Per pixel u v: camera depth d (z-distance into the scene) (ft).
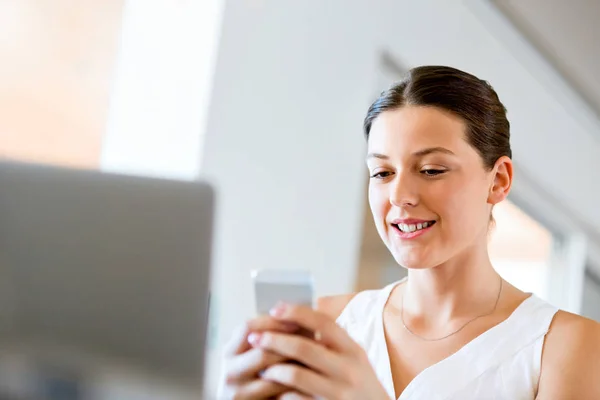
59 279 1.65
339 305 4.37
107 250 1.69
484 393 3.46
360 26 6.88
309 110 6.69
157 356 1.71
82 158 6.08
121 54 6.17
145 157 6.22
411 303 3.90
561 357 3.43
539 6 8.24
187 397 1.73
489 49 8.11
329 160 6.92
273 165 6.55
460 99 3.46
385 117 3.58
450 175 3.42
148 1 6.12
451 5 7.57
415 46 7.43
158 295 1.72
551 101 8.87
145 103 6.22
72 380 1.66
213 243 1.78
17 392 1.63
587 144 9.44
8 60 5.64
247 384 2.38
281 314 2.35
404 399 3.56
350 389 2.27
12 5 5.60
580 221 9.86
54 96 5.89
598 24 8.86
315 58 6.63
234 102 6.22
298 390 2.30
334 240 7.07
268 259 6.66
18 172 1.64
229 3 6.03
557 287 10.09
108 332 1.68
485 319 3.71
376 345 3.89
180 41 6.20
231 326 6.43
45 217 1.65
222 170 6.27
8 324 1.62
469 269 3.69
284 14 6.34
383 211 3.57
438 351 3.69
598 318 10.63
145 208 1.72
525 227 9.71
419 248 3.46
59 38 5.86
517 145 8.73
